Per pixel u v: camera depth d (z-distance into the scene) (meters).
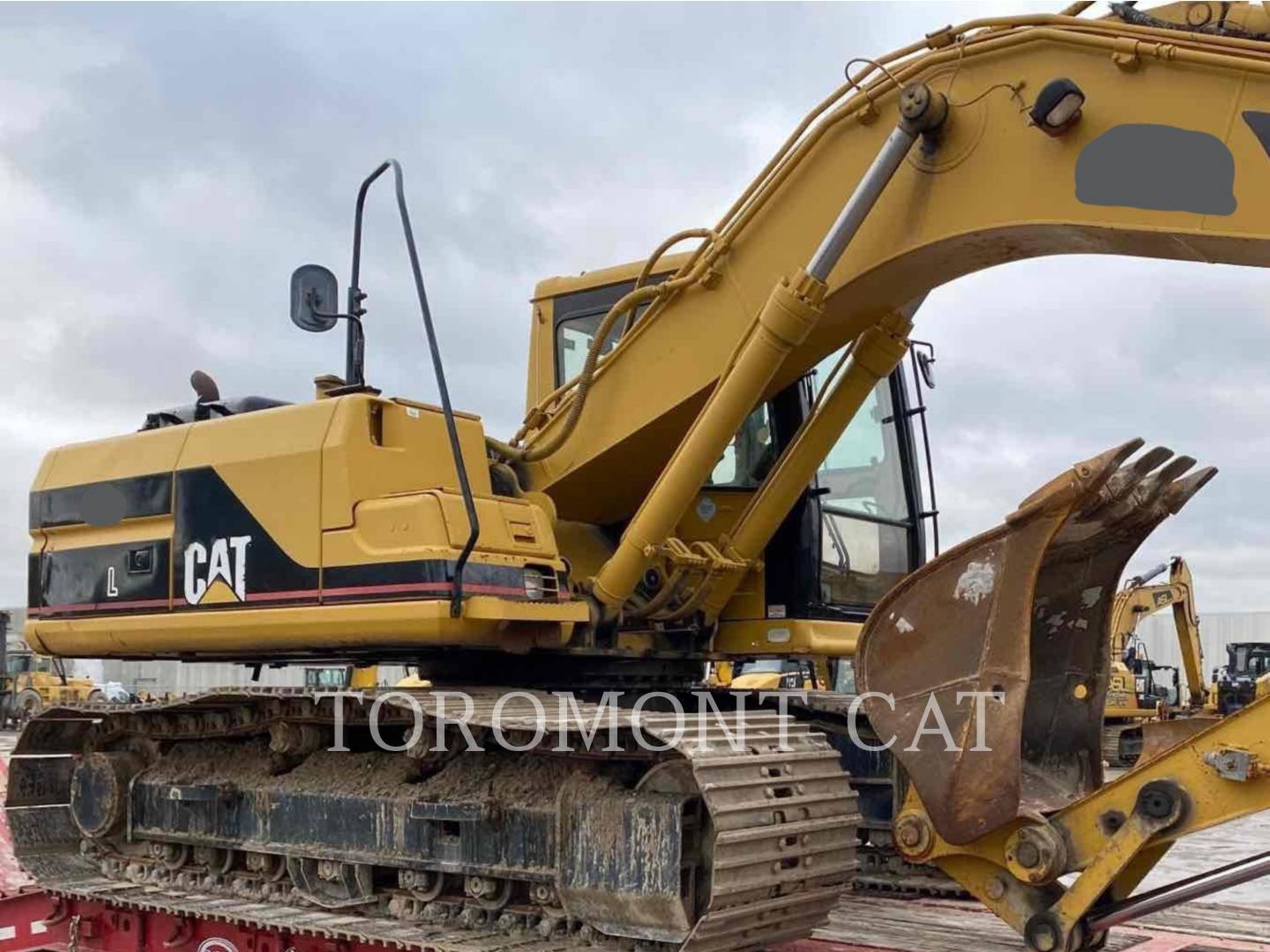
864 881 7.88
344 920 6.25
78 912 7.26
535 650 6.41
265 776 7.00
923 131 5.61
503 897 5.96
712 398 6.22
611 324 6.71
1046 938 5.09
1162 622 47.81
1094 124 5.22
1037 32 5.39
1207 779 4.84
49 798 7.85
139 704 7.19
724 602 7.05
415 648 6.43
